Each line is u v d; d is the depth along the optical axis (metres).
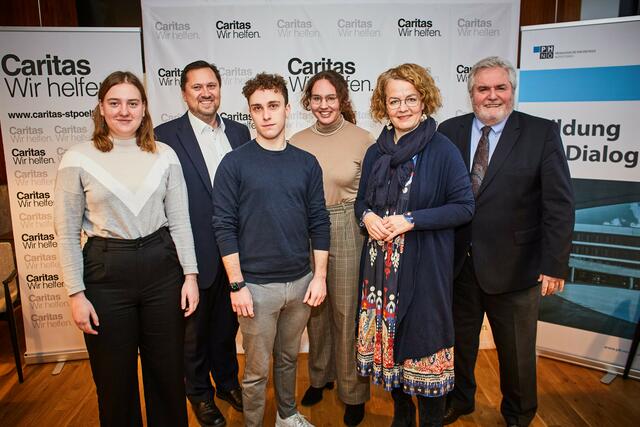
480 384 2.64
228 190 1.77
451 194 1.72
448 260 1.75
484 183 1.92
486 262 1.95
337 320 2.14
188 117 2.21
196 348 2.21
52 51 2.72
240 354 3.11
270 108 1.72
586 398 2.50
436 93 1.72
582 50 2.63
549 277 1.85
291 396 2.04
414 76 1.66
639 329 2.61
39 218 2.85
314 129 2.21
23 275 2.88
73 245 1.62
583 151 2.72
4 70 2.71
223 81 2.88
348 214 2.11
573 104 2.70
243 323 1.84
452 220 1.67
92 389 2.65
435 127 1.75
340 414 2.36
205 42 2.84
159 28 2.81
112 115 1.63
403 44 2.90
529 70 2.76
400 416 1.96
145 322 1.77
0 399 2.56
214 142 2.21
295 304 1.88
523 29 2.74
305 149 2.16
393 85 1.69
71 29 2.72
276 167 1.77
